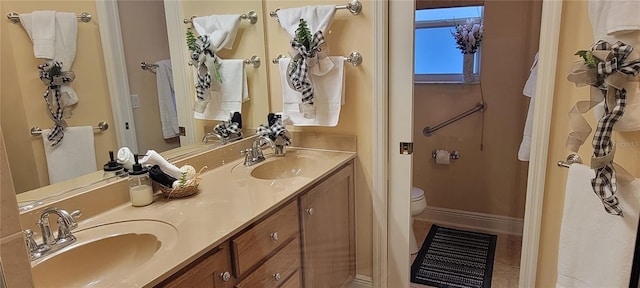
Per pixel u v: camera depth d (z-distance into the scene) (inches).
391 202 84.0
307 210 66.1
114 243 46.8
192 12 72.4
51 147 50.2
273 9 82.9
